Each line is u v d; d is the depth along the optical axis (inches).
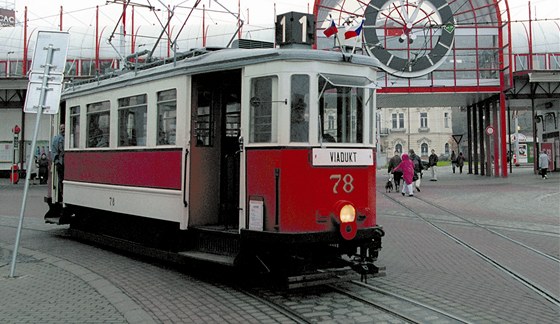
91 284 290.8
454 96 1274.6
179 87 334.6
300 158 276.1
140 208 366.9
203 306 253.4
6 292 272.4
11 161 1397.6
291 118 278.4
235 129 338.6
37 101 324.2
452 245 425.4
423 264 355.3
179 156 331.3
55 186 508.1
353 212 277.0
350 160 287.3
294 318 233.6
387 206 706.8
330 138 284.5
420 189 959.0
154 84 358.3
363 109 296.4
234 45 347.6
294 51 279.4
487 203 727.1
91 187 432.5
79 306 247.1
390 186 937.5
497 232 488.4
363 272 274.2
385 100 1318.9
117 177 396.5
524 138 2293.3
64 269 332.2
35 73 325.4
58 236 490.3
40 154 1379.2
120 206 390.6
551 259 370.9
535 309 250.7
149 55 415.5
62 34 331.9
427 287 292.5
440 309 248.4
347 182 285.4
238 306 253.6
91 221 456.8
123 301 256.1
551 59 1416.1
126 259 379.2
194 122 333.1
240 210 293.7
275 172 277.4
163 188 344.8
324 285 295.6
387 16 1207.6
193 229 324.2
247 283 301.9
